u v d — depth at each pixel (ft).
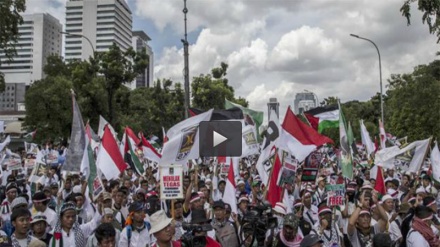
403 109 138.82
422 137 134.62
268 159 34.73
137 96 171.22
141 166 45.73
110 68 119.96
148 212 27.73
